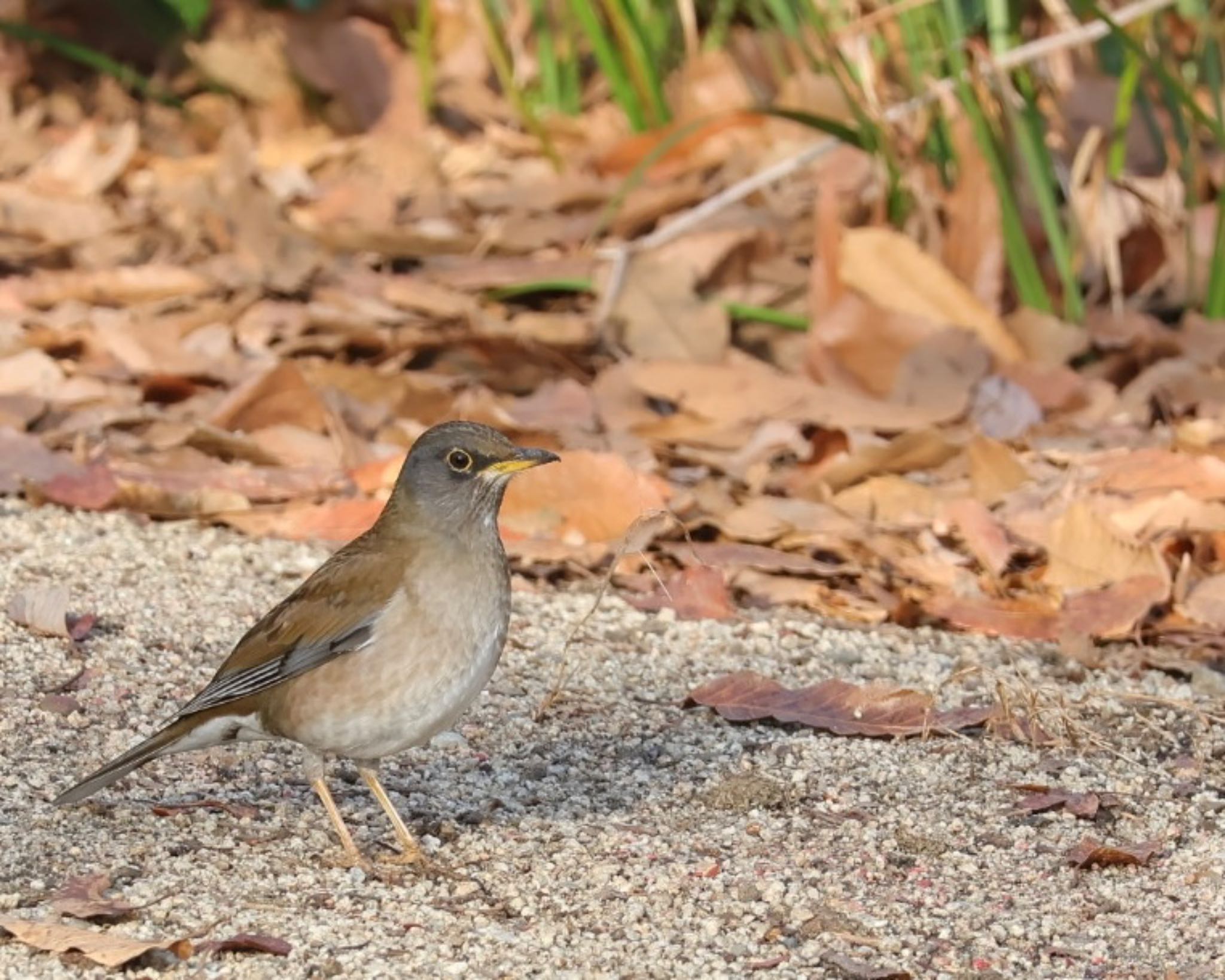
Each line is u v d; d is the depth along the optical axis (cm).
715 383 1419
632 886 833
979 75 1509
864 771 959
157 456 1327
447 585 846
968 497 1280
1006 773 960
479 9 1830
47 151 1920
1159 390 1453
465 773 954
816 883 841
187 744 869
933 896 833
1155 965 779
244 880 829
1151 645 1137
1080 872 859
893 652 1112
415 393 1401
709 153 1795
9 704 976
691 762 966
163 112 2028
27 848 843
